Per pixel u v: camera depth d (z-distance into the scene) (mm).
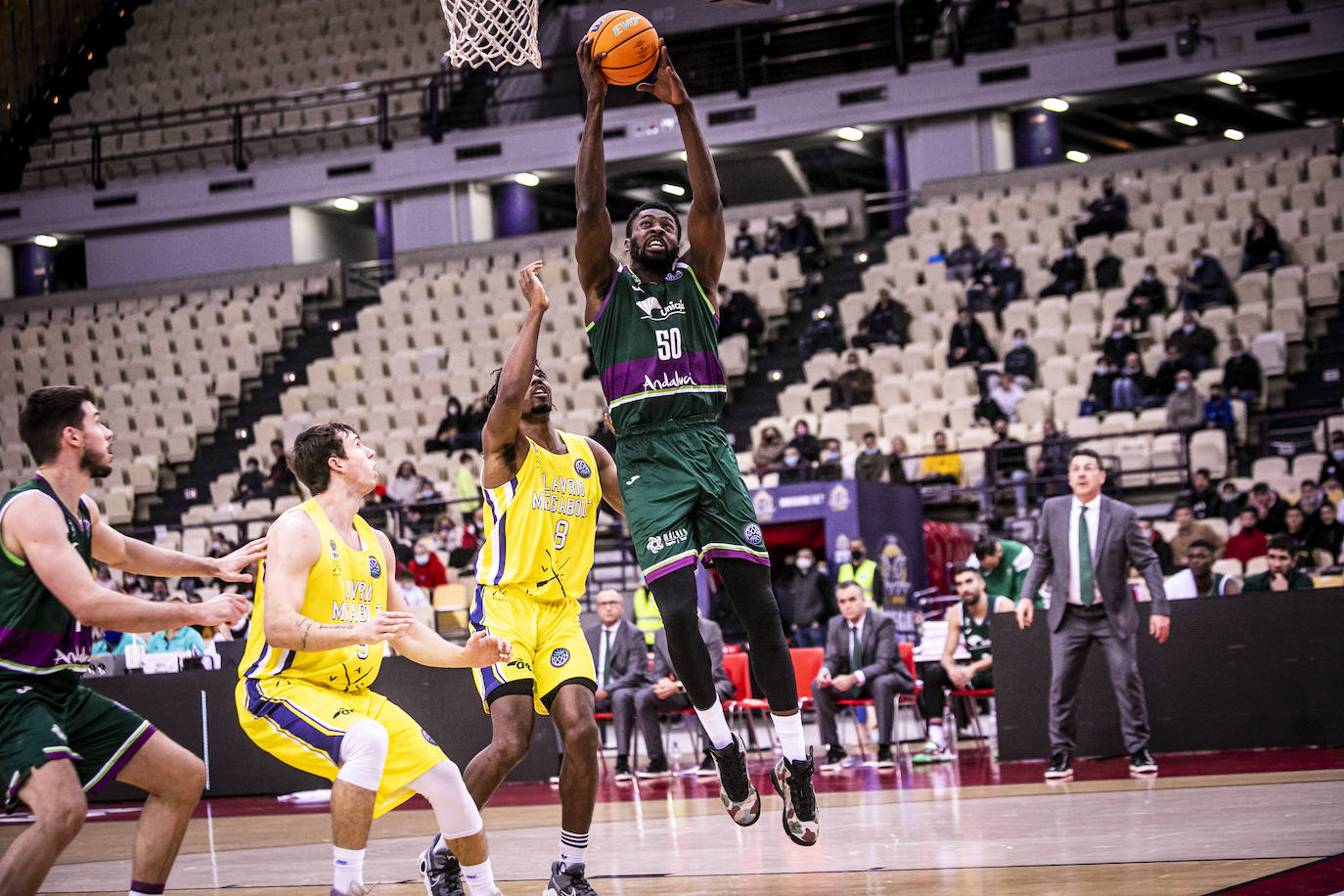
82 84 26250
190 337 22281
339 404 20188
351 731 3834
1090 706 8398
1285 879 3678
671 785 8633
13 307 24219
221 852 6316
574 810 4180
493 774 4207
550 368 19250
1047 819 5391
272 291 23156
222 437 21078
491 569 4355
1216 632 8242
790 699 4125
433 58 24531
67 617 3629
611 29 4008
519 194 23531
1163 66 19922
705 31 23484
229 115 23609
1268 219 17750
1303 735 8039
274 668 3979
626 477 4078
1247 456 15492
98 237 24688
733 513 4070
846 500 12914
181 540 17953
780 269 20141
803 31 23172
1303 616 8086
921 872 4258
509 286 21453
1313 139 19344
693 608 3953
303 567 3912
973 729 11031
